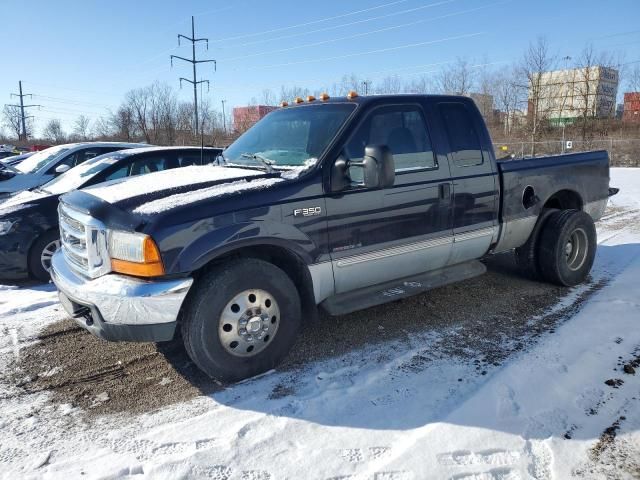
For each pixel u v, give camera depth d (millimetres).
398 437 2926
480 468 2646
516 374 3576
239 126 38812
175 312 3240
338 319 4707
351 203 3852
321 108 4398
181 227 3217
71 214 3646
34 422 3166
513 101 47344
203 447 2871
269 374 3703
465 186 4543
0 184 8180
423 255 4363
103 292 3205
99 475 2648
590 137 40062
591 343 4047
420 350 4051
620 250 6977
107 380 3691
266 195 3512
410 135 4297
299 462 2727
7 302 5438
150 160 7238
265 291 3557
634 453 2748
